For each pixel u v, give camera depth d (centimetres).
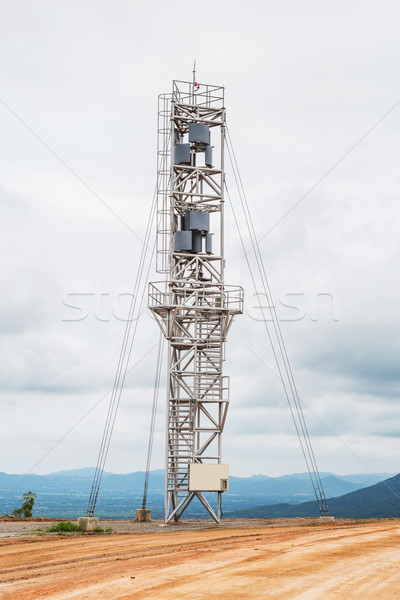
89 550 3055
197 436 4897
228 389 4781
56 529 4178
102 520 5356
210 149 5072
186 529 4428
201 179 5091
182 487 4881
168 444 4797
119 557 2744
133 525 4769
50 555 2889
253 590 1919
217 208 5062
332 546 3002
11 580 2183
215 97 5103
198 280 4959
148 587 1973
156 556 2728
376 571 2278
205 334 4894
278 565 2405
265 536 3631
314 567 2356
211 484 4700
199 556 2683
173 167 5009
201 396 4794
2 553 2984
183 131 5266
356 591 1923
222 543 3234
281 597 1823
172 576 2167
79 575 2250
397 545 3042
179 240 4950
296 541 3256
